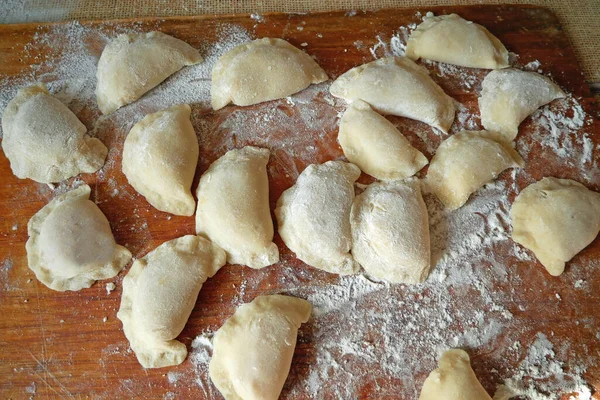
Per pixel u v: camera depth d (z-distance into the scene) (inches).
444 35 19.6
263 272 18.0
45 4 21.1
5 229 18.4
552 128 19.4
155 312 17.2
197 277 17.6
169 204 18.4
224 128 19.3
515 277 18.0
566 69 20.1
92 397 17.1
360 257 17.9
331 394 17.1
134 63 19.2
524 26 20.6
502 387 17.2
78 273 17.8
